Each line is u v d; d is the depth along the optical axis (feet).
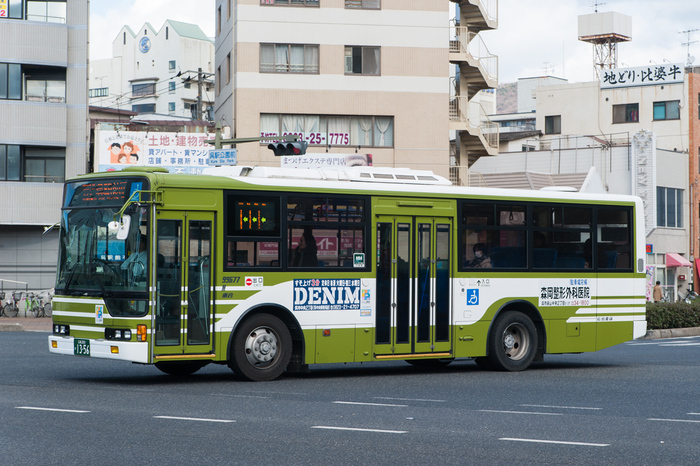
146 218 39.14
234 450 24.16
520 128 235.61
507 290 48.67
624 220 53.21
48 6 115.03
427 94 123.44
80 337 40.63
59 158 114.73
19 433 26.50
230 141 80.53
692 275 171.12
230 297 40.86
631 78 184.34
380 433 27.09
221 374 46.32
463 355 47.14
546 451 24.52
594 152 163.02
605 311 52.08
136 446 24.59
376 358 44.39
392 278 45.09
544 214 50.19
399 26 122.93
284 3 120.78
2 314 110.52
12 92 112.37
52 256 113.80
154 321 38.73
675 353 64.34
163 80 298.76
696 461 23.38
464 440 26.09
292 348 43.29
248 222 41.55
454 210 47.16
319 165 119.03
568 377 46.03
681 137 177.47
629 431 28.12
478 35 136.67
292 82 120.57
